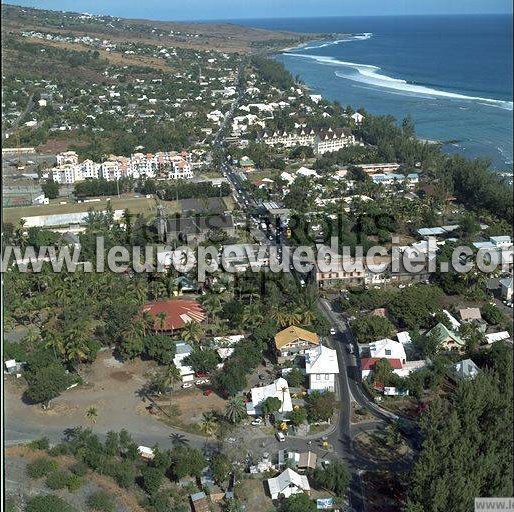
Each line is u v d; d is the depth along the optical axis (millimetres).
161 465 122500
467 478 103562
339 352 173125
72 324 172500
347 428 140375
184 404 150375
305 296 186875
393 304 184125
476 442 112062
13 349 166250
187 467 121500
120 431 139250
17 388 158375
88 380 161500
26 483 121250
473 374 144125
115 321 170875
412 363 159375
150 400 152250
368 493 119438
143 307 186875
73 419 144750
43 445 131625
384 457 130250
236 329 180000
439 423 120250
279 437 135625
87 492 119312
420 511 102125
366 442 135375
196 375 161250
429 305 182125
